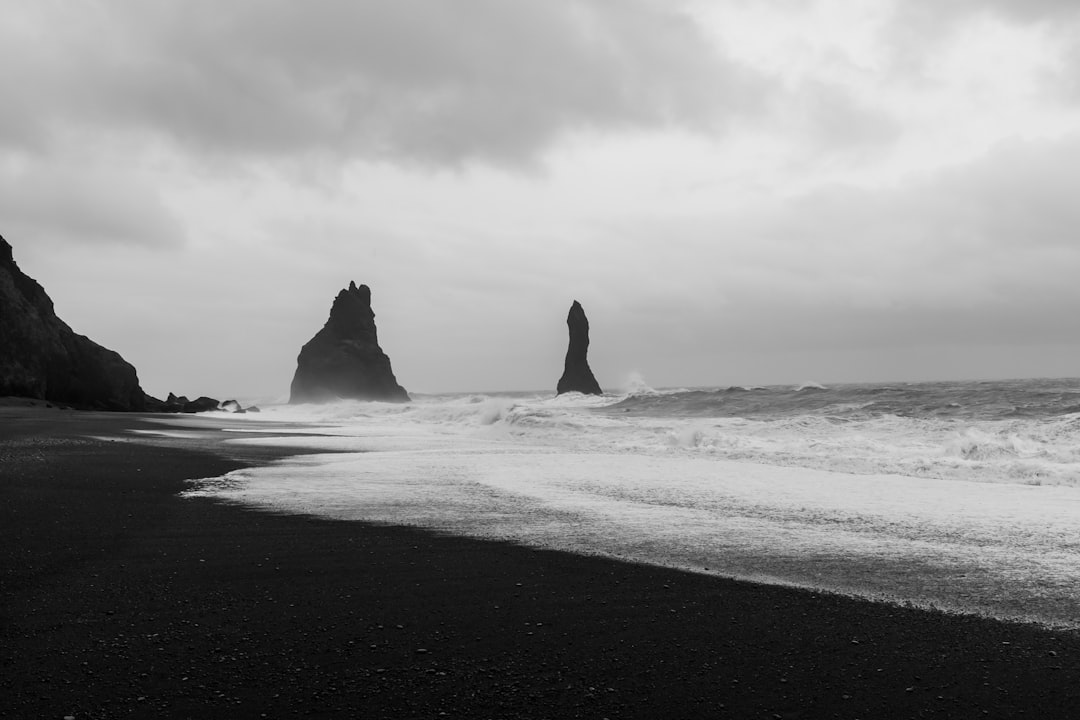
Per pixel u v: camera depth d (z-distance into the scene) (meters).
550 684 3.97
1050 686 3.96
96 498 10.05
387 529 8.34
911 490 11.41
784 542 7.74
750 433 21.83
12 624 4.90
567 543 7.66
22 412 34.78
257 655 4.37
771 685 3.98
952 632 4.88
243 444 20.97
